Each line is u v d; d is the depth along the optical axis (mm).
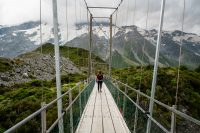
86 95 13766
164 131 4191
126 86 9328
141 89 22266
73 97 11664
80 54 106688
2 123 16094
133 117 7422
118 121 9734
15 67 58094
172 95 24062
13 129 2594
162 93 22703
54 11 6746
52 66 72938
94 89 23359
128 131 8086
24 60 68125
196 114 23688
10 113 16766
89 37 36062
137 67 37781
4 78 47906
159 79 25500
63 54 112688
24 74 55156
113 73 44719
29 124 10031
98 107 12898
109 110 12023
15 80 49656
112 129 8602
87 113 11266
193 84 27844
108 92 20422
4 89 34469
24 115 16438
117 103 12617
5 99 24391
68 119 6582
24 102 17984
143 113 6020
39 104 18078
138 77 24344
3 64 56062
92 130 8461
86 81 16047
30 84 37969
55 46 6766
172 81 26375
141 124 6246
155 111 11367
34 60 71250
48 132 4055
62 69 62062
